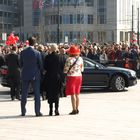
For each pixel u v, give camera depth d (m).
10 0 130.38
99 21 116.31
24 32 121.62
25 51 13.65
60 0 115.44
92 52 29.88
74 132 11.05
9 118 13.34
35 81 13.69
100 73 21.36
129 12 126.19
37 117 13.55
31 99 18.70
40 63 13.68
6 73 20.36
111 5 115.31
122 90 21.92
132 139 10.18
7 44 30.64
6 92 21.95
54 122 12.56
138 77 30.77
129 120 12.87
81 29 115.19
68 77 13.89
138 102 17.33
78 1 114.94
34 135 10.66
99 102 17.36
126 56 30.53
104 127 11.73
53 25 116.06
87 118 13.25
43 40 116.81
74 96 13.97
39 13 119.00
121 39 119.06
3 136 10.55
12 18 130.62
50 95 13.74
